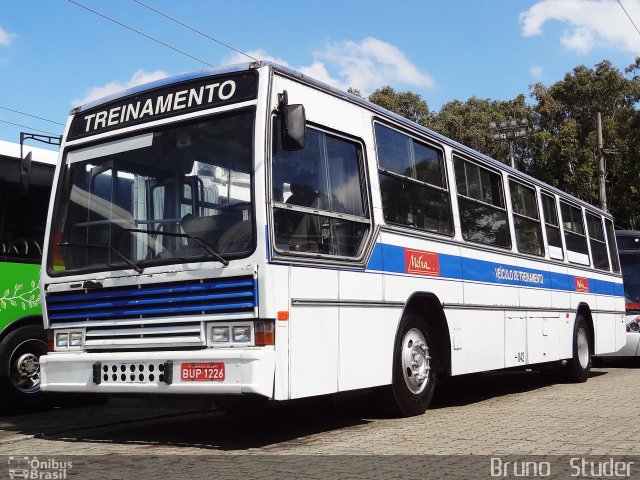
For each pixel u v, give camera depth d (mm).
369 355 7145
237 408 8062
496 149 35438
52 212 7316
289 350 6090
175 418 8562
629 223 35969
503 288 10094
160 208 6652
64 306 6992
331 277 6668
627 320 16609
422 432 7043
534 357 10945
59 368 6844
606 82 36188
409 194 8148
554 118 37188
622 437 6754
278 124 6441
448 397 10523
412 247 8000
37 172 9664
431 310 8492
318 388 6391
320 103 6977
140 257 6633
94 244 6945
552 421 7785
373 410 8078
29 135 8133
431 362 8438
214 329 6117
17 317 9242
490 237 9961
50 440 6996
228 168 6336
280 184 6328
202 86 6699
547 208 12203
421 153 8570
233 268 6059
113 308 6672
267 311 5922
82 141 7344
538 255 11453
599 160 31125
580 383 12594
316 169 6789
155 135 6855
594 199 35188
